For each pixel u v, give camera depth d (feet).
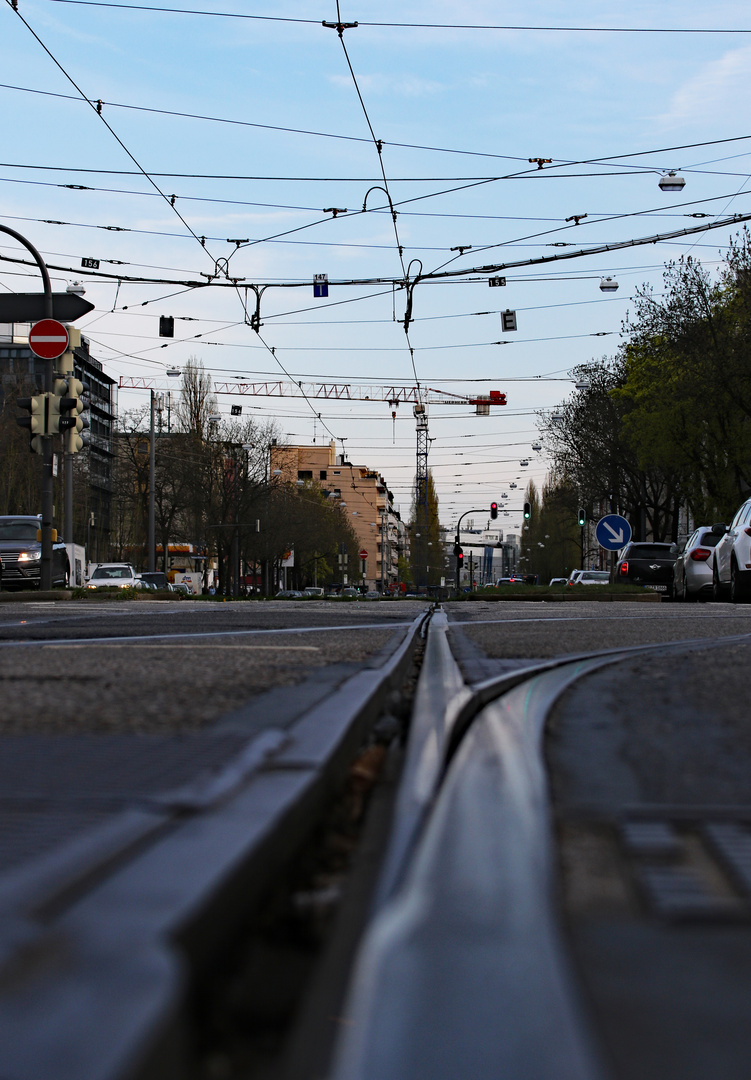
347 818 8.68
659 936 5.46
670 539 219.00
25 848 5.90
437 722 12.37
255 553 244.83
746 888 6.15
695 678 17.65
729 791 8.91
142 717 11.82
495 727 12.51
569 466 195.93
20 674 17.04
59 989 3.34
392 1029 4.25
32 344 72.74
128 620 38.42
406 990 4.65
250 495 222.48
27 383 215.10
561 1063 3.94
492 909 5.74
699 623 38.81
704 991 4.72
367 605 70.18
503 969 4.89
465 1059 3.99
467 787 8.94
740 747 11.06
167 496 226.99
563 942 5.32
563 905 5.93
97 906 4.34
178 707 12.60
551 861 6.70
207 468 220.02
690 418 139.95
